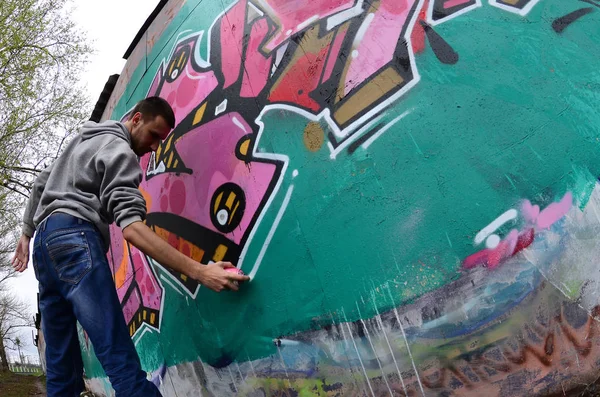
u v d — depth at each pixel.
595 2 2.05
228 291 2.24
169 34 3.28
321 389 1.97
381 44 2.13
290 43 2.36
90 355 4.27
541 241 1.75
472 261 1.78
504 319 1.73
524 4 2.06
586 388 1.69
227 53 2.62
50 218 2.17
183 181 2.56
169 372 2.65
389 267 1.87
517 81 1.92
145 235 1.98
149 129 2.43
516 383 1.72
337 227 1.98
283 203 2.11
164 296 2.68
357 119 2.05
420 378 1.81
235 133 2.37
